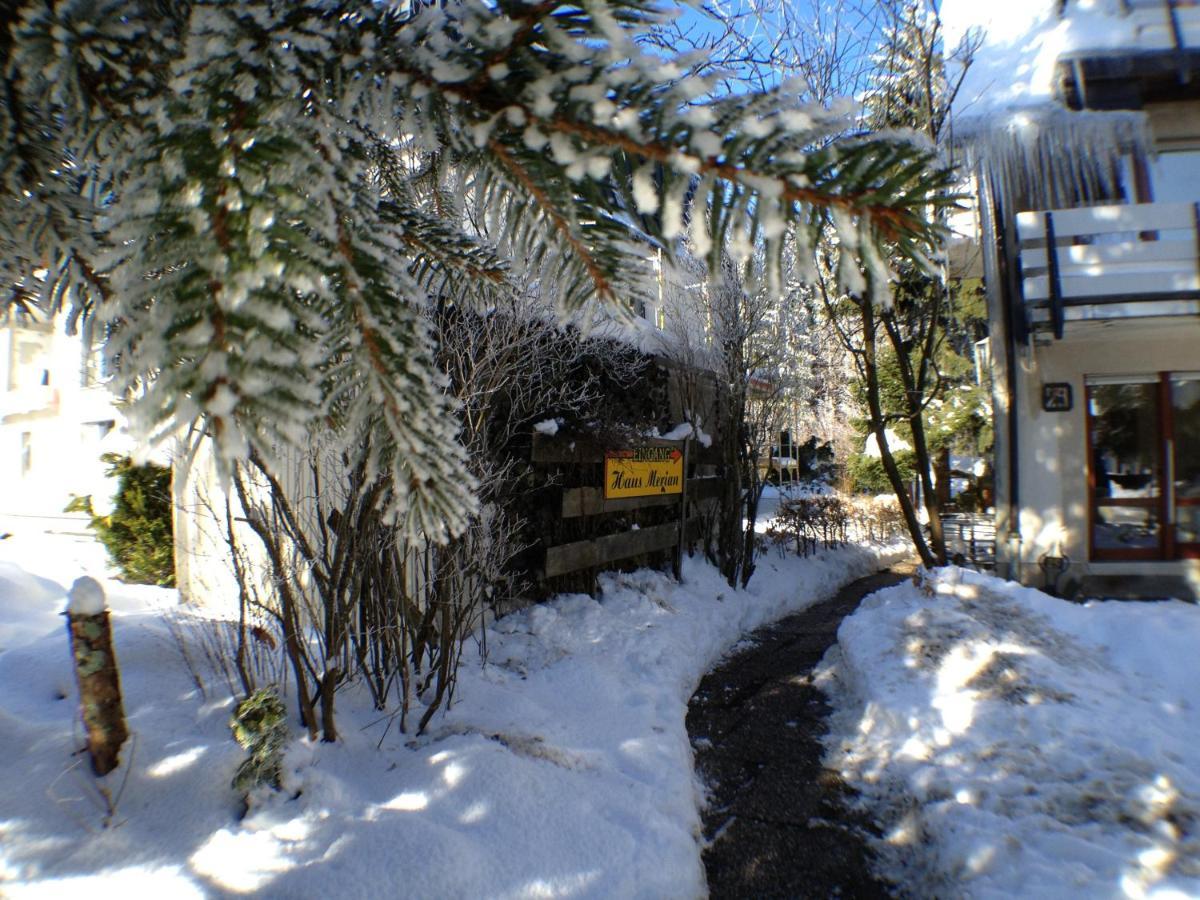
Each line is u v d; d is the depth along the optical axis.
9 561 6.29
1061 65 7.60
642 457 7.49
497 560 4.82
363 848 2.50
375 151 1.20
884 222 0.77
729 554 8.91
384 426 0.88
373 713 3.56
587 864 2.73
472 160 0.95
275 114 0.73
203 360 0.60
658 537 7.84
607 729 4.07
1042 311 7.74
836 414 15.96
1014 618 5.41
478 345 4.32
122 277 0.68
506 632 5.48
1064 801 3.30
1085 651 5.05
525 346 5.20
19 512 11.66
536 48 0.78
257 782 2.70
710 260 0.77
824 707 5.37
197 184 0.67
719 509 9.29
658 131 0.75
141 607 5.44
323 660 3.55
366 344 0.85
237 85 0.72
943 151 0.84
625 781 3.44
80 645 2.66
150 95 0.83
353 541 3.28
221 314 0.62
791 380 9.90
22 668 3.59
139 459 0.59
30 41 0.79
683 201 0.77
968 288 11.64
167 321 0.62
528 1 0.75
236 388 0.59
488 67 0.80
